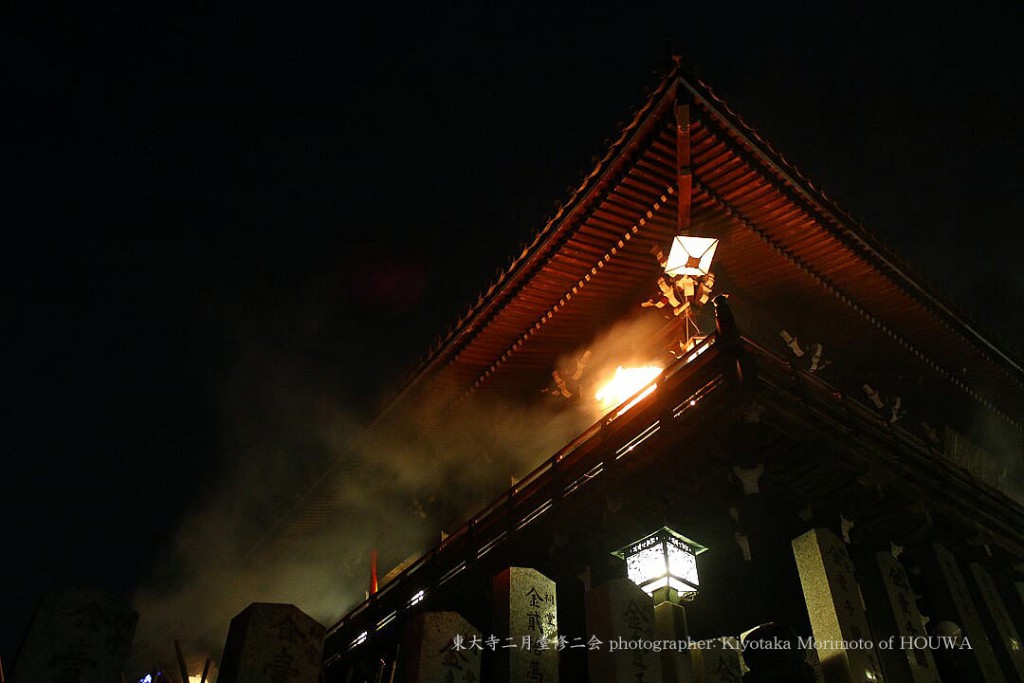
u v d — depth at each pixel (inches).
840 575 513.7
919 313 783.7
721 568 595.5
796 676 464.4
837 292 760.3
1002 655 606.2
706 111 599.2
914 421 887.1
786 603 536.1
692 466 553.9
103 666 374.6
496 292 779.4
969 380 872.9
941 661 573.9
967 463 935.7
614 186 660.1
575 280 767.7
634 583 530.9
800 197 669.9
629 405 673.0
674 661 505.7
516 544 643.5
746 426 514.0
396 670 546.9
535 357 869.2
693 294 695.7
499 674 536.1
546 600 585.0
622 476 578.2
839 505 585.3
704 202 672.4
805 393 571.2
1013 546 705.0
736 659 563.2
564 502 613.9
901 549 611.2
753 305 778.8
